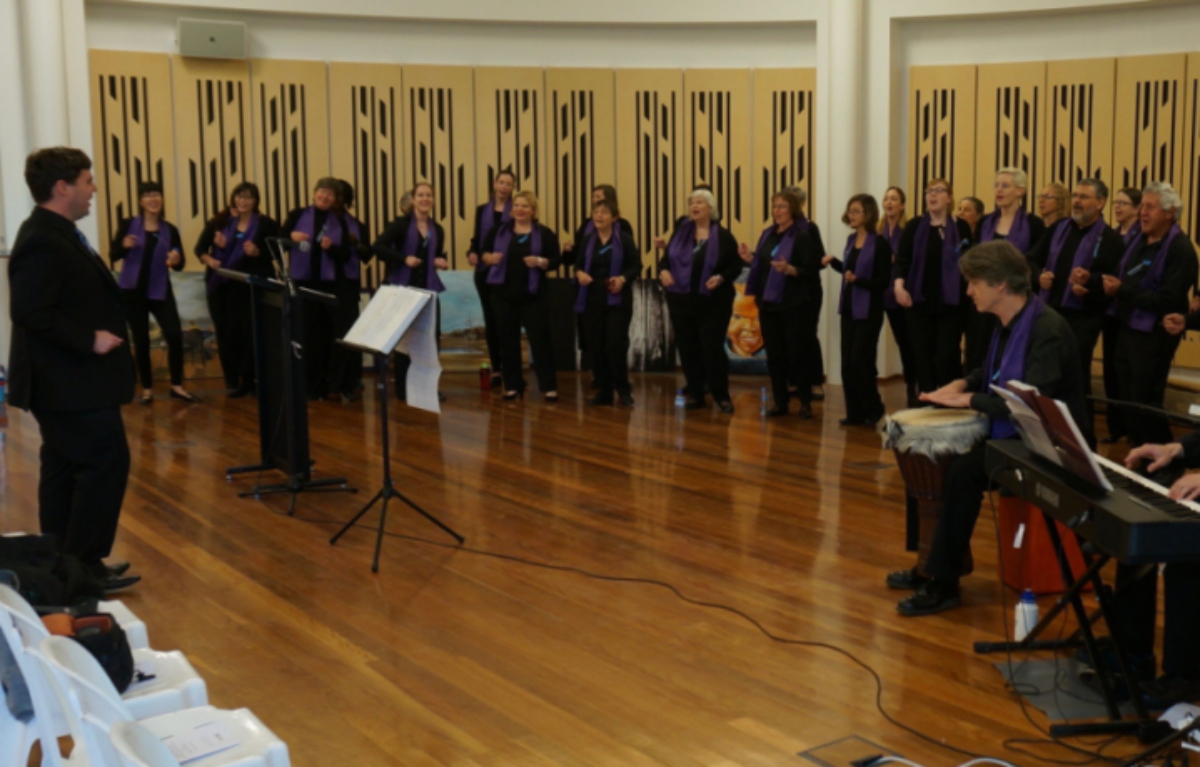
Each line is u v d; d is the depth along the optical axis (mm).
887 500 5680
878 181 9703
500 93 10156
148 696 2350
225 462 6531
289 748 3008
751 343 9922
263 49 9781
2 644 2324
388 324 4586
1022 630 3768
